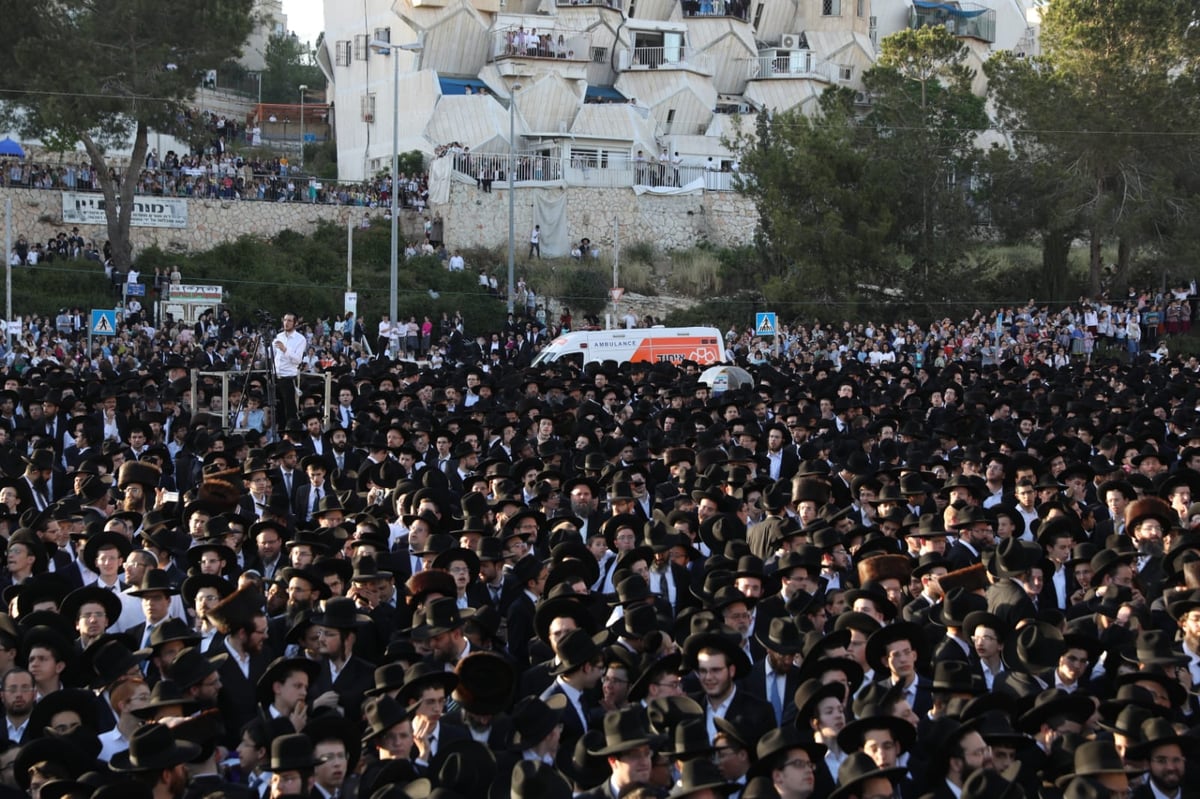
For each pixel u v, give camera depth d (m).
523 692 11.24
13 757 9.76
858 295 60.12
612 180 68.44
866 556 14.25
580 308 62.25
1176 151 59.69
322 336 49.47
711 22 82.25
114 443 21.61
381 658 12.58
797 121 61.22
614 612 13.05
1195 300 60.94
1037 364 37.34
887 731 9.48
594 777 9.86
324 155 82.12
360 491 19.75
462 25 74.19
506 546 14.93
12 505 17.45
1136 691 10.38
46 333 47.41
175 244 62.09
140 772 8.98
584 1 78.81
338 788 9.68
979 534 15.80
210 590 12.32
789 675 11.66
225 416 25.05
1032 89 59.91
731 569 13.62
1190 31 61.03
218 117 84.62
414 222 67.12
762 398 27.86
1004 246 69.00
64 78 54.72
